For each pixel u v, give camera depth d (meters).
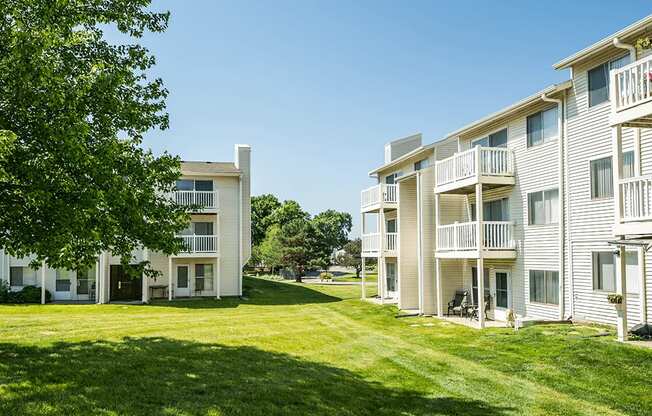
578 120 16.84
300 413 8.42
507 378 11.37
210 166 33.44
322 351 14.05
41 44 8.32
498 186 20.92
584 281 16.61
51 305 25.86
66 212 8.48
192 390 9.10
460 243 20.83
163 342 13.79
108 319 19.33
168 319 19.81
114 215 10.07
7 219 9.16
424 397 9.98
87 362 10.76
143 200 10.68
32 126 8.71
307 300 32.03
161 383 9.42
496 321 20.59
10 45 8.47
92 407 7.95
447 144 25.78
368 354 13.93
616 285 15.32
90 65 10.41
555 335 14.84
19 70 8.16
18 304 26.64
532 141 19.14
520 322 17.36
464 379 11.30
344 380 10.81
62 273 29.33
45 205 8.70
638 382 10.38
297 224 59.00
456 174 21.05
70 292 29.34
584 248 16.59
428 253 23.80
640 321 14.40
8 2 9.05
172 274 31.00
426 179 24.03
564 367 11.79
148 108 11.95
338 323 20.64
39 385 8.90
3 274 28.77
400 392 10.30
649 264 14.27
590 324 16.22
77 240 9.86
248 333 16.44
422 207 23.95
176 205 12.39
